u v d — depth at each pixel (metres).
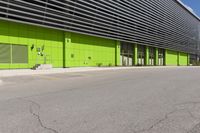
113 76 21.00
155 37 56.22
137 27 48.78
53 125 5.68
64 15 32.59
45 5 29.84
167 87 12.54
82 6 35.00
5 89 12.87
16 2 26.78
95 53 40.09
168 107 7.56
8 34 27.80
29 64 30.05
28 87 13.59
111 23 41.31
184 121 5.97
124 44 47.50
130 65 48.75
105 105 7.92
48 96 10.05
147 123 5.80
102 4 38.84
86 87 13.09
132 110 7.16
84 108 7.49
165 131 5.21
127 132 5.15
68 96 9.95
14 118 6.36
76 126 5.59
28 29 29.84
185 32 75.81
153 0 54.75
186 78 18.12
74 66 35.94
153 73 24.58
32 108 7.59
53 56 32.97
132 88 12.31
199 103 8.16
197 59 91.38
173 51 69.69
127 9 45.41
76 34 36.28
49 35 32.41
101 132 5.16
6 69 27.61
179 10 70.81
